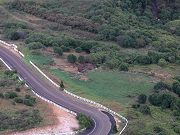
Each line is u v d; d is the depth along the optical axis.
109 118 113.50
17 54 153.25
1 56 150.12
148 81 138.62
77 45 161.75
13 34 166.50
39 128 102.25
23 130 100.56
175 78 143.00
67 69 142.62
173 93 129.88
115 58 152.50
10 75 133.38
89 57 150.12
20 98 114.75
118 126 109.81
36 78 135.25
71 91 127.44
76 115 111.94
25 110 109.25
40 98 120.81
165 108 121.56
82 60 148.25
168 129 109.00
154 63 154.75
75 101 122.12
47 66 143.38
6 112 106.81
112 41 173.50
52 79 134.25
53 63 146.12
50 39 163.00
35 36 166.00
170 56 159.75
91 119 111.50
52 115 109.88
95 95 126.12
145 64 153.25
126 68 146.38
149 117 114.25
